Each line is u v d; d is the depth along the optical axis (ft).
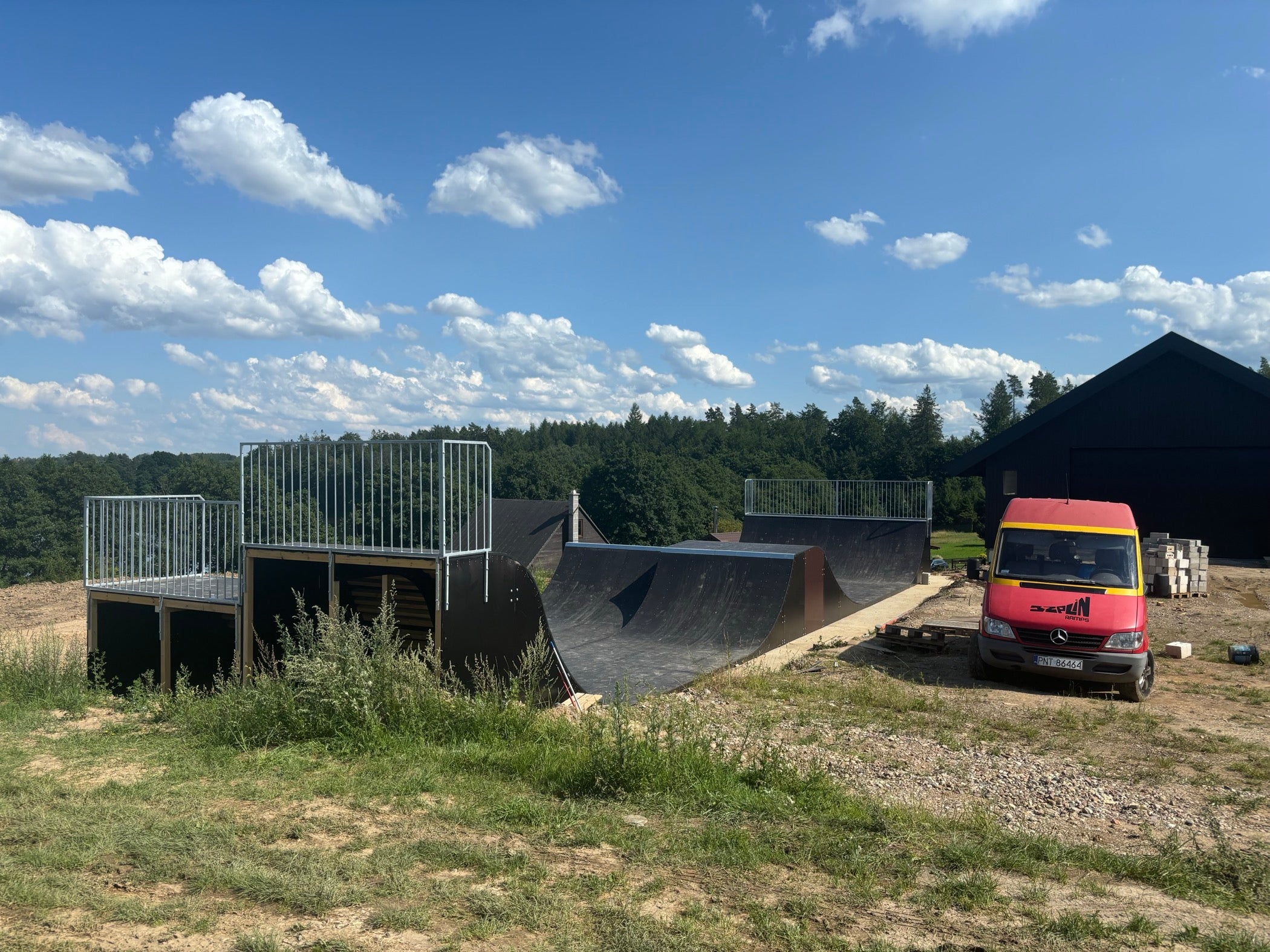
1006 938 12.59
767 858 15.52
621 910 13.15
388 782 19.57
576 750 22.31
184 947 11.67
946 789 21.31
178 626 36.50
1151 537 58.54
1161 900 14.42
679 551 51.21
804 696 31.94
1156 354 71.67
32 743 24.41
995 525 80.12
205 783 19.72
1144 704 30.53
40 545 236.22
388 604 30.55
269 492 33.60
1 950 11.37
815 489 86.58
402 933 12.25
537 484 274.16
